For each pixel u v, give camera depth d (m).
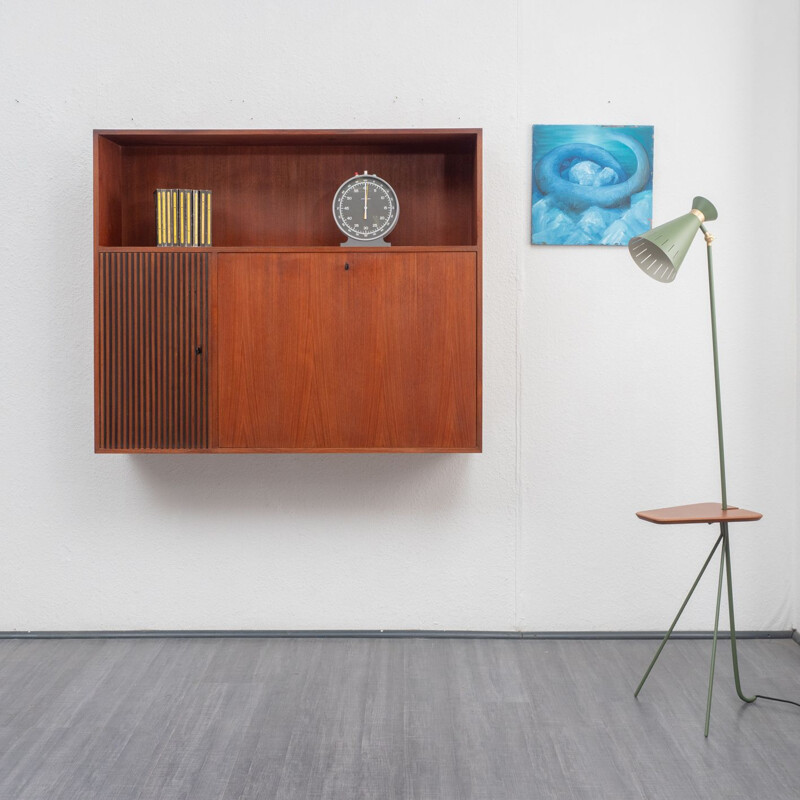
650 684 2.84
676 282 3.20
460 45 3.16
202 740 2.44
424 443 2.88
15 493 3.24
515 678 2.88
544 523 3.26
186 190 2.92
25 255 3.18
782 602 3.28
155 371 2.87
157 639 3.24
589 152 3.16
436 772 2.27
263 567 3.27
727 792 2.18
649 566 3.27
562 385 3.23
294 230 3.13
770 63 3.15
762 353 3.22
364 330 2.86
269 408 2.88
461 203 3.12
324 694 2.74
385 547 3.26
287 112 3.17
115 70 3.16
